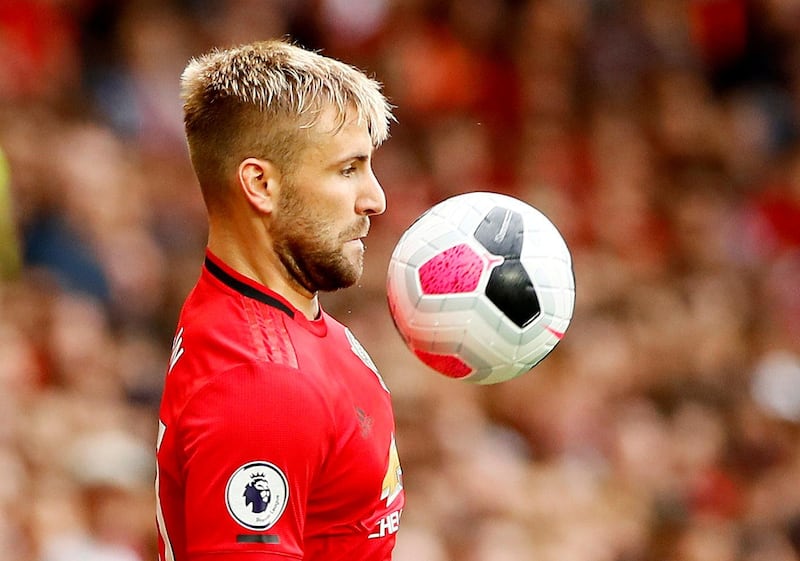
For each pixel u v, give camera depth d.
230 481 10.18
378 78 48.59
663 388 40.09
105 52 42.25
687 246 49.69
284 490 10.26
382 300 35.59
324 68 11.12
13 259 25.70
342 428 10.80
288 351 10.67
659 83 54.28
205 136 11.16
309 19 48.06
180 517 10.91
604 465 35.34
